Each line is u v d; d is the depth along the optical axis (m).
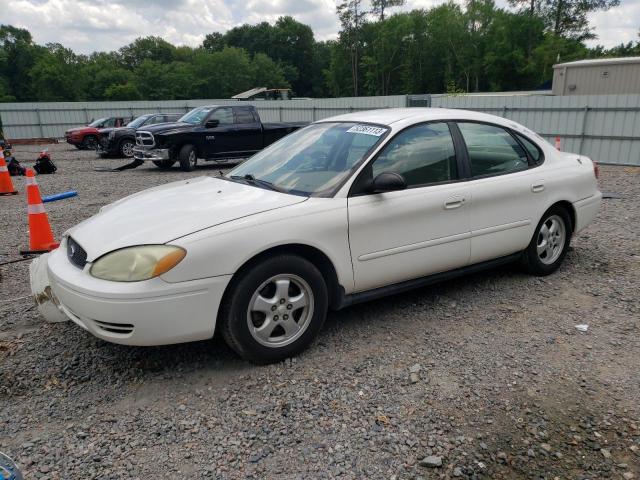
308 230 3.32
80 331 3.90
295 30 118.62
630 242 6.13
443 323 3.97
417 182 3.91
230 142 15.15
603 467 2.44
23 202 9.90
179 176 13.62
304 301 3.40
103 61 105.19
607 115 15.23
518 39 66.44
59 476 2.40
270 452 2.55
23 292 4.79
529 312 4.16
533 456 2.51
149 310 2.90
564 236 5.00
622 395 3.00
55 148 26.67
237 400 2.98
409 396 3.01
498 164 4.46
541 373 3.24
